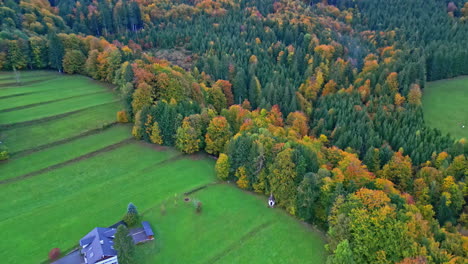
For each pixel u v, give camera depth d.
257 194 82.56
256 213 76.38
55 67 147.75
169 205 77.69
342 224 63.03
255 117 111.62
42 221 71.56
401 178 90.56
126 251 59.34
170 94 109.62
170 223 72.56
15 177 84.44
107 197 79.69
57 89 130.38
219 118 97.25
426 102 143.75
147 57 141.62
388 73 143.88
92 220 72.25
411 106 128.75
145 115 99.81
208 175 89.12
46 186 82.44
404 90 135.38
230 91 143.75
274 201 78.62
